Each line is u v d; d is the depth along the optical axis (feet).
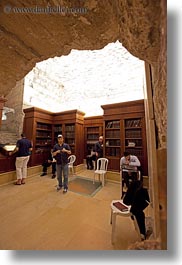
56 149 12.16
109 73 22.47
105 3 3.37
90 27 4.00
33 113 17.34
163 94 2.96
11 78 5.15
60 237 6.16
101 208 8.91
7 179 13.60
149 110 5.79
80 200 10.05
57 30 3.98
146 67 6.09
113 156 14.94
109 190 12.17
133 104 13.92
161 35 2.75
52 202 9.70
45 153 18.97
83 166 20.72
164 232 2.32
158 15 2.67
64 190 11.47
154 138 5.53
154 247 2.69
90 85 24.34
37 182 14.26
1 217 7.78
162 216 2.36
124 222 7.40
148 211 8.63
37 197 10.52
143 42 3.26
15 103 19.30
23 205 9.22
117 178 14.29
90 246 5.63
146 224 6.98
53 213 8.23
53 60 23.08
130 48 3.99
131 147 13.85
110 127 15.46
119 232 6.56
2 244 5.69
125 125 14.44
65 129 19.79
